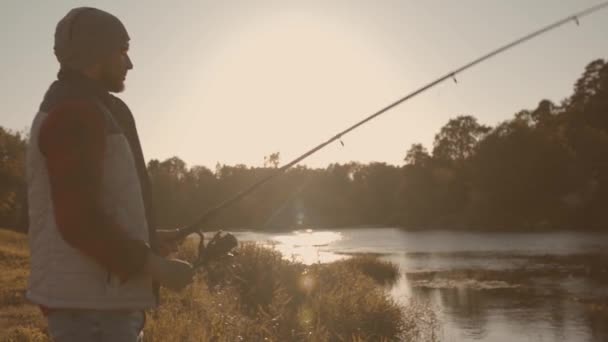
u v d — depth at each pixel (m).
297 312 10.48
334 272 15.12
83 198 1.83
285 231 89.62
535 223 67.12
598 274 23.91
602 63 99.06
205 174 102.06
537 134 75.81
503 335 13.04
